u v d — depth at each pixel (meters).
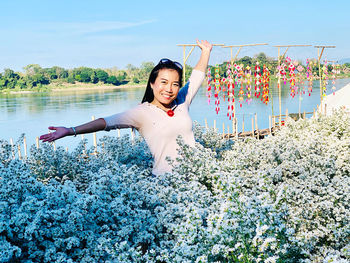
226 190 2.94
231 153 5.16
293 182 4.27
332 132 7.22
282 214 2.91
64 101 83.00
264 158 5.13
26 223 2.84
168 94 4.29
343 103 17.69
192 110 46.50
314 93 63.75
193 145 4.59
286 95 62.75
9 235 2.71
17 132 36.22
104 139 5.77
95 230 3.15
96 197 3.22
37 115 52.69
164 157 4.45
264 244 2.50
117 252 2.79
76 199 3.24
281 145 5.76
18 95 125.94
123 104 66.75
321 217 3.43
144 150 5.62
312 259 2.92
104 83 162.25
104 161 5.23
